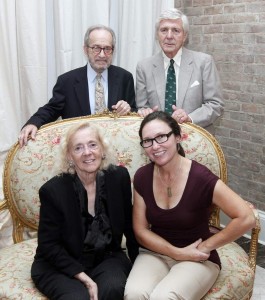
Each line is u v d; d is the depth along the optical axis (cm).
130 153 218
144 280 167
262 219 325
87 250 181
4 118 267
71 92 250
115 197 185
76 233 177
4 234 263
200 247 175
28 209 215
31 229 222
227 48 328
